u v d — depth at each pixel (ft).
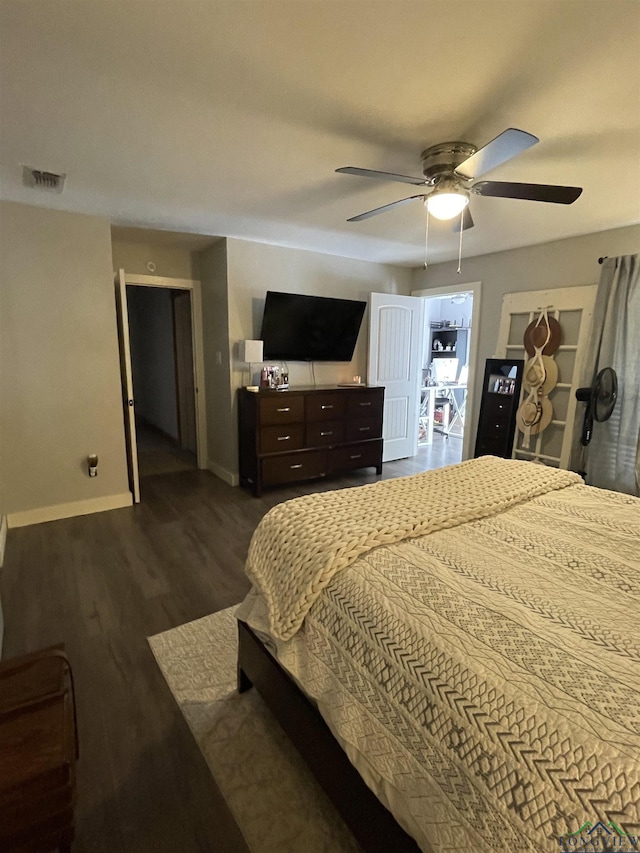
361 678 3.63
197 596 7.93
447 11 3.87
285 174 7.74
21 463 10.66
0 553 8.88
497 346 13.99
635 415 10.45
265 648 5.17
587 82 4.89
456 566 4.27
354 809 3.77
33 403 10.57
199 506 12.30
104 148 6.76
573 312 12.03
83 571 8.71
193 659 6.37
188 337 16.61
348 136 6.25
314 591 4.21
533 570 4.25
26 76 4.91
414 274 17.39
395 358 16.83
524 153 6.67
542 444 13.03
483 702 2.84
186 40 4.32
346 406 14.51
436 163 6.55
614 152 6.63
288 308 13.62
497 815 2.56
